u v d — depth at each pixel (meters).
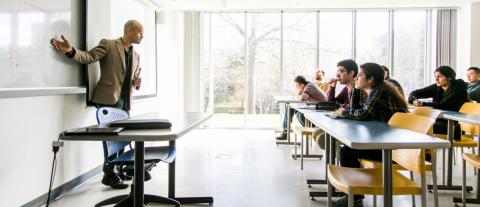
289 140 5.99
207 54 8.11
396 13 7.84
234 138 6.70
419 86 7.93
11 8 2.50
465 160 2.84
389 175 1.70
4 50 2.44
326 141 3.32
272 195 3.23
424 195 1.83
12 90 2.48
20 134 2.66
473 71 5.50
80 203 3.00
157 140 1.72
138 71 3.90
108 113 2.58
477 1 7.06
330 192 2.20
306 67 8.05
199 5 7.22
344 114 2.75
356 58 7.95
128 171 2.59
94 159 3.89
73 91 3.25
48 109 3.00
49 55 2.97
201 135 7.08
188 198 2.98
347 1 6.99
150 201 2.76
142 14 5.77
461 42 7.59
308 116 2.97
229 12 7.97
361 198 2.88
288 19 8.02
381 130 2.00
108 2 4.12
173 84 7.75
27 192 2.75
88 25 3.57
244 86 8.14
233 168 4.28
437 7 7.57
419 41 7.89
